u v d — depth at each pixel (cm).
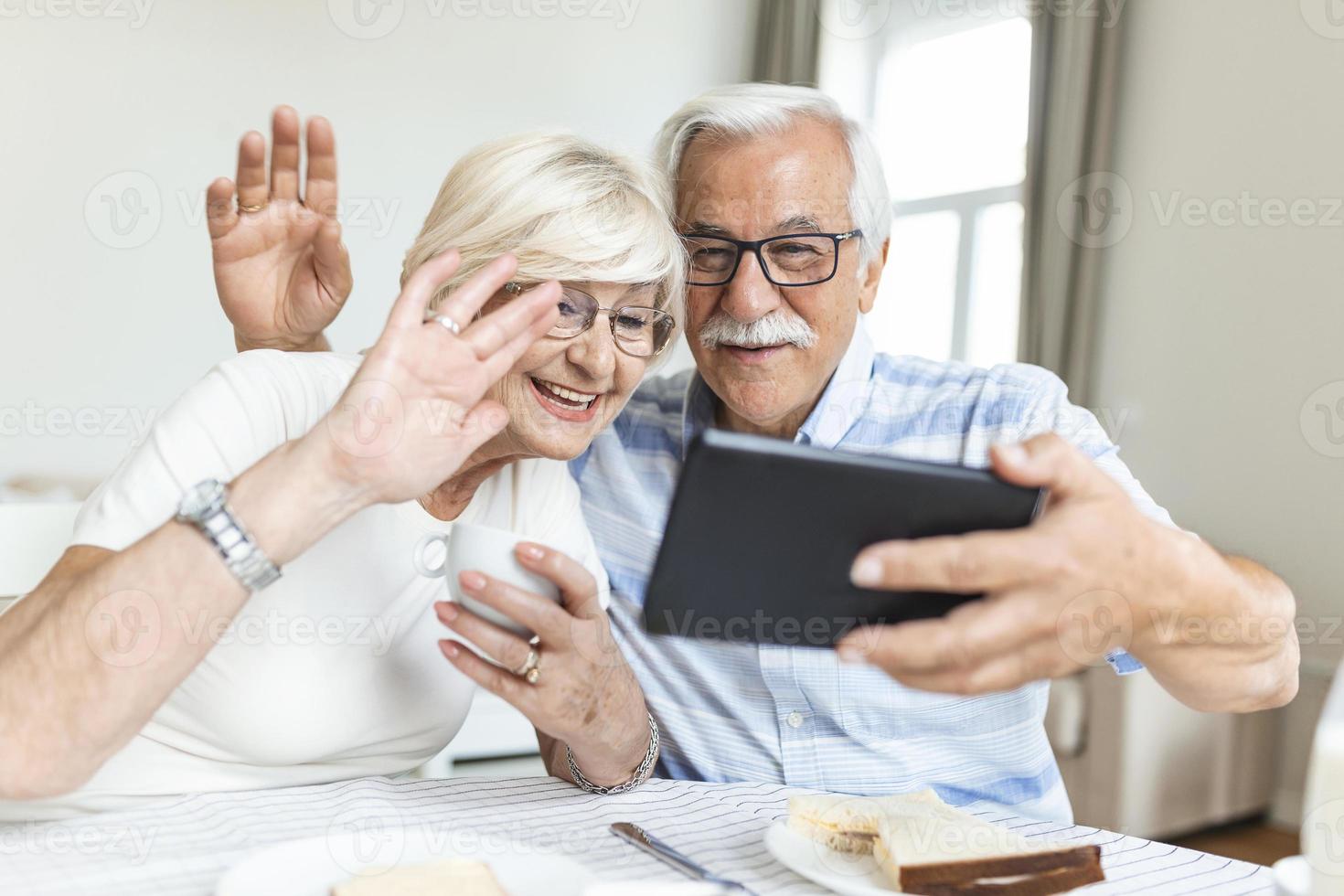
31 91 356
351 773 110
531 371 107
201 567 75
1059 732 266
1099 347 370
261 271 125
